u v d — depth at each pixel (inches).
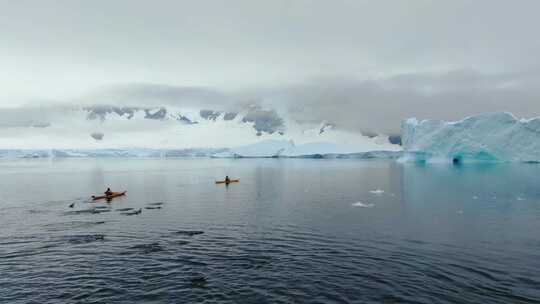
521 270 637.3
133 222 1080.2
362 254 739.4
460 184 2009.1
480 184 1984.5
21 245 824.3
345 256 727.1
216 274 630.5
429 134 4148.6
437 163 4119.1
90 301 529.3
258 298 534.6
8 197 1700.3
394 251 757.3
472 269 644.1
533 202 1363.2
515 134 3715.6
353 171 3563.0
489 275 614.9
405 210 1234.6
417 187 1924.2
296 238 872.3
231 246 805.9
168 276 622.5
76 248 797.9
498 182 2063.2
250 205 1400.1
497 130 3784.5
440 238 854.5
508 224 992.9
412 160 4507.9
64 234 930.1
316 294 546.6
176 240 861.8
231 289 566.9
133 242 844.6
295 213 1210.0
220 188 2064.5
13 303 525.7
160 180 2662.4
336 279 603.8
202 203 1464.1
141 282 597.3
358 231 934.4
